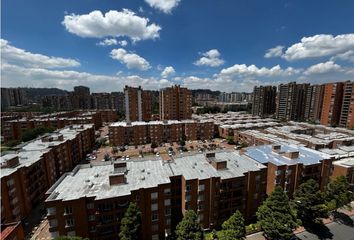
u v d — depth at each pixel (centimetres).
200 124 16925
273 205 5372
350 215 6606
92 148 14812
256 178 6197
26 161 7438
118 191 4981
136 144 15575
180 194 5844
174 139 16362
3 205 5828
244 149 8231
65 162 10031
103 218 4850
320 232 5825
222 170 6119
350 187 7419
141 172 5919
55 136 10519
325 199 6600
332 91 18375
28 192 6962
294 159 7175
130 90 19438
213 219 5784
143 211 5109
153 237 5356
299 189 6225
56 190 4962
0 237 3475
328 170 7294
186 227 4719
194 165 6431
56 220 4575
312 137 12188
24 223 6544
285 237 5047
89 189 5038
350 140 11338
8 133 16650
